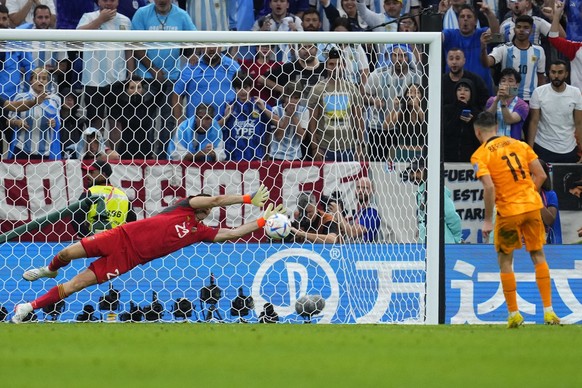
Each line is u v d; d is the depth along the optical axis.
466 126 54.69
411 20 60.66
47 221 44.25
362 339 28.77
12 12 57.53
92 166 46.88
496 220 38.34
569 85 56.97
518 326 37.31
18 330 32.34
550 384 18.70
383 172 47.50
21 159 47.69
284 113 49.34
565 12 62.44
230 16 59.12
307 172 47.34
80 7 58.00
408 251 44.88
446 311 46.00
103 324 37.47
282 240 46.03
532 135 56.53
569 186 51.47
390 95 49.44
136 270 43.50
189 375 19.80
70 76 50.84
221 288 43.78
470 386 18.33
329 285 44.25
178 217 39.47
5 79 50.16
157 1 55.72
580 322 46.78
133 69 50.75
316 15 58.38
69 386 17.86
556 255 47.12
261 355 23.86
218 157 48.59
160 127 49.62
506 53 58.34
